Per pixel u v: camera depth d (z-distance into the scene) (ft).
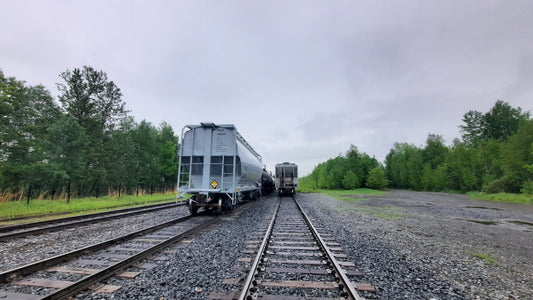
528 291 13.65
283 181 93.45
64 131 54.29
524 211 56.13
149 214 40.57
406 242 24.06
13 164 50.47
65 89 76.28
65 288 11.48
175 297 11.84
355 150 195.21
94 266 16.16
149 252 18.20
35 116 70.23
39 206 44.32
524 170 105.09
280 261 16.94
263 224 31.91
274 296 11.73
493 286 14.21
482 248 23.06
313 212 45.37
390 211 50.21
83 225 30.50
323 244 20.24
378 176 173.68
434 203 73.41
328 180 183.11
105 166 80.33
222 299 11.48
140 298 11.72
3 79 52.60
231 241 22.72
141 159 107.34
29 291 12.25
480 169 141.69
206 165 39.06
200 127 40.34
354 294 11.23
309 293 12.23
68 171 53.52
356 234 26.91
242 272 15.03
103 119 87.30
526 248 23.77
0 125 52.85
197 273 14.84
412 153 218.59
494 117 182.29
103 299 11.54
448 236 27.81
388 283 13.94
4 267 15.96
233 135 39.50
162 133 150.30
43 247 20.77
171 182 133.90
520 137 112.78
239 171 41.04
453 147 217.15
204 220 34.71
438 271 16.37
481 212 52.95
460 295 12.87
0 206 42.16
